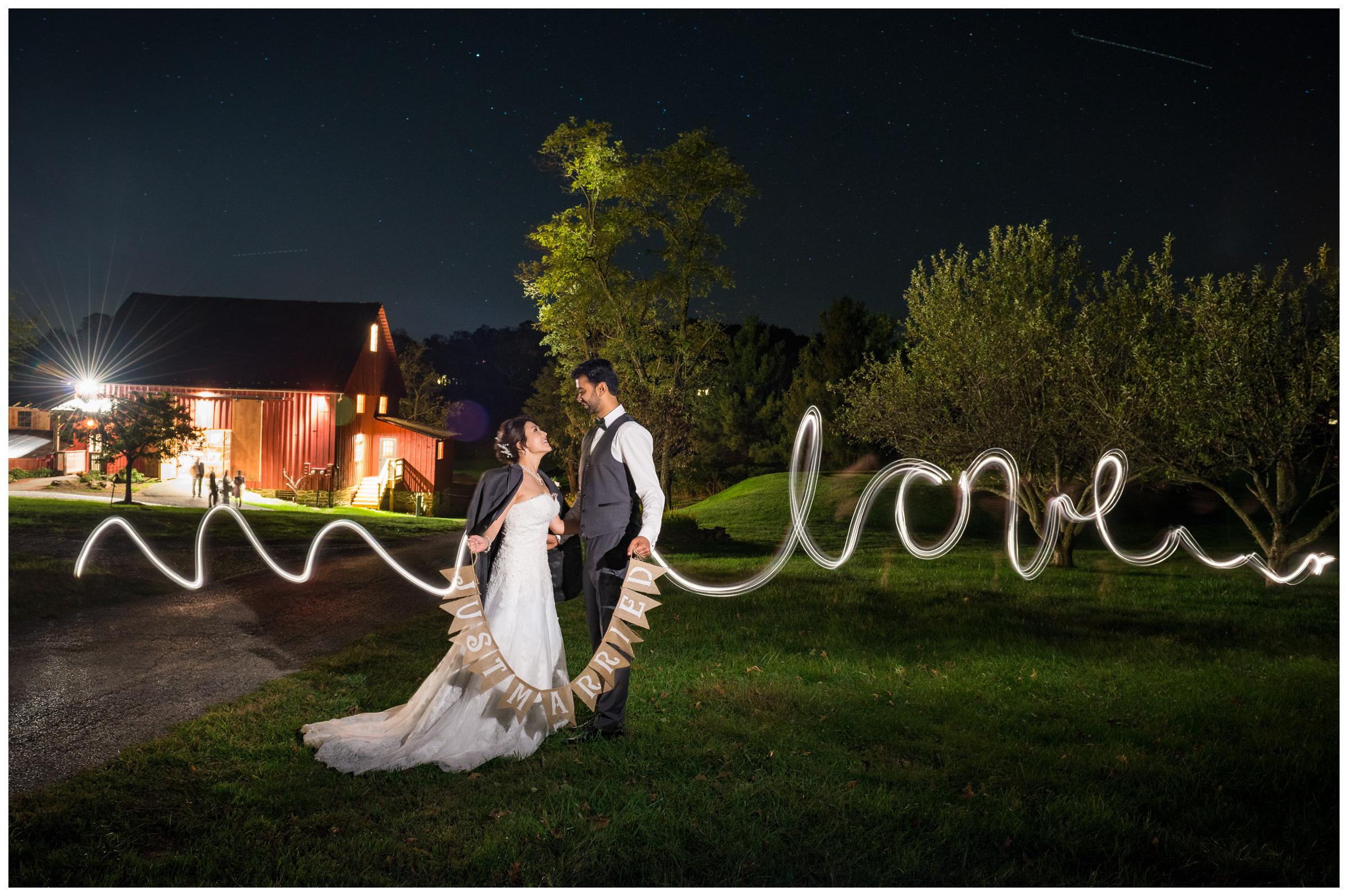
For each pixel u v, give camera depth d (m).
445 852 3.91
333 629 9.27
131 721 5.70
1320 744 5.64
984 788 4.83
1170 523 29.44
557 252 28.56
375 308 40.19
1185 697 6.91
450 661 5.35
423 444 42.59
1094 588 14.10
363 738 5.23
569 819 4.25
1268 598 12.94
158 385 34.56
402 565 15.90
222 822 4.14
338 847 3.91
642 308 29.72
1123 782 4.95
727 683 7.05
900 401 19.52
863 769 5.12
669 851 3.95
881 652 8.66
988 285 18.73
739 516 34.00
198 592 11.38
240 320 38.19
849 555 19.33
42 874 3.56
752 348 49.34
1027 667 8.03
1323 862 4.01
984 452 18.17
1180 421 14.37
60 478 30.97
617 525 5.64
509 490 5.36
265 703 6.10
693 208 28.42
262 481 35.69
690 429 29.47
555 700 5.43
